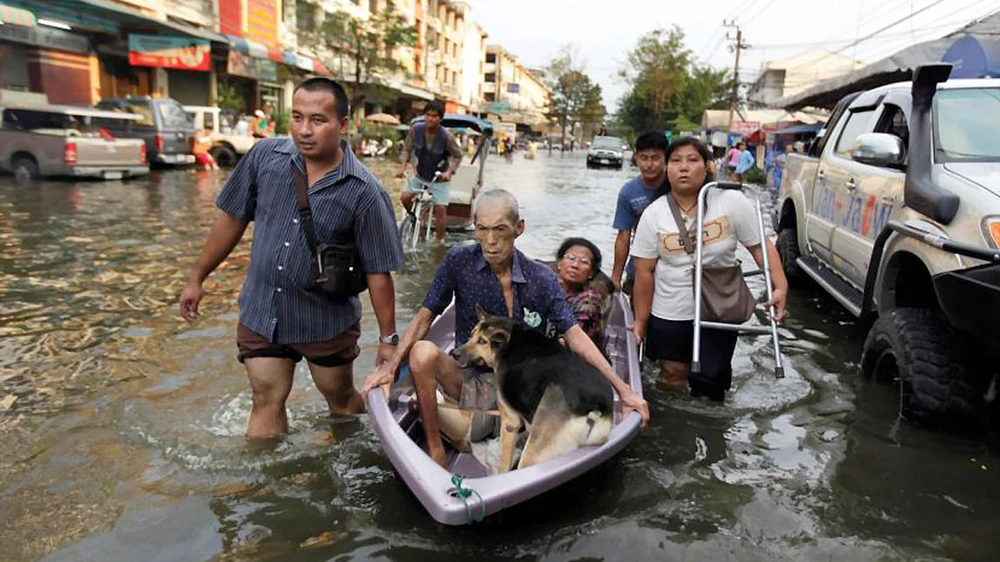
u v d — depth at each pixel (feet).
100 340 16.81
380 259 11.66
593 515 10.37
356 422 12.98
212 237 12.15
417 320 12.02
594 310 13.87
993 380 13.39
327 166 11.29
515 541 9.64
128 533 9.45
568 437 9.72
